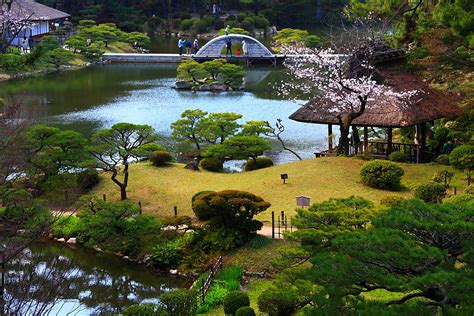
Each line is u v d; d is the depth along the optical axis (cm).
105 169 2678
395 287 1113
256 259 2088
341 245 1195
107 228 2320
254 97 5206
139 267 2223
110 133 2703
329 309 1159
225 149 3091
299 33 7319
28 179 2377
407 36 3072
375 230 1227
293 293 1397
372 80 2941
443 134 3045
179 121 3503
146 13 9775
